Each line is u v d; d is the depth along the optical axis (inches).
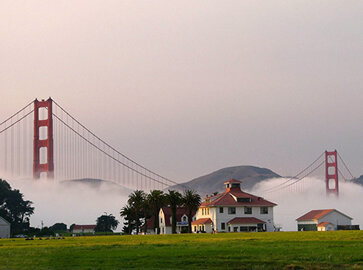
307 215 7027.6
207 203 6801.2
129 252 2372.0
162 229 7357.3
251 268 1952.5
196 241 3073.3
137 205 6811.0
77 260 2169.0
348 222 6879.9
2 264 2107.5
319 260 2039.9
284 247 2452.0
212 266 1995.6
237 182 6998.0
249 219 6619.1
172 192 6451.8
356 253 2169.0
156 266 2009.1
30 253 2456.9
